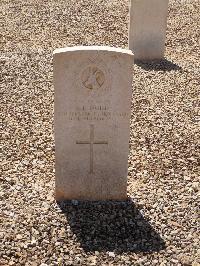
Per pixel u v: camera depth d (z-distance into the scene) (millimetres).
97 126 2943
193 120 4125
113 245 2766
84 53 2779
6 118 4031
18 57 5156
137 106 4305
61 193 3084
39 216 2918
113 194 3117
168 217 2965
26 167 3420
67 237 2793
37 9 6867
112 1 7422
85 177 3068
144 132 3902
